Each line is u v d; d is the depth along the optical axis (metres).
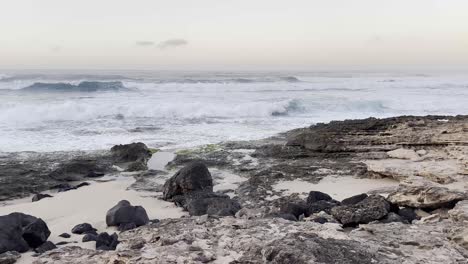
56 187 16.03
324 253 7.12
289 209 11.58
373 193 14.16
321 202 12.15
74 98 39.78
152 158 20.16
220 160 19.80
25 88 46.62
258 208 12.69
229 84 56.28
